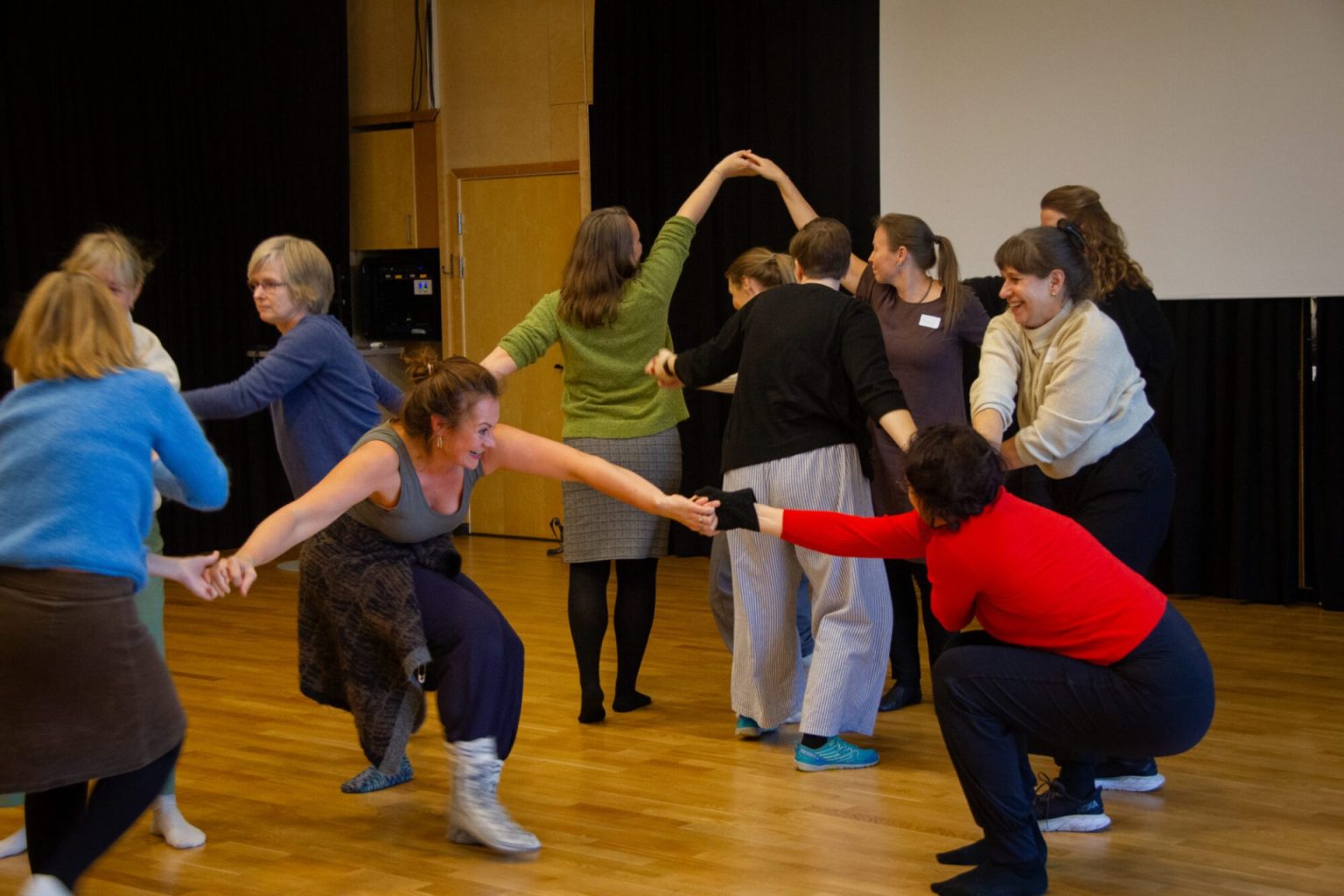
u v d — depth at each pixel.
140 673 2.21
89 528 2.13
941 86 6.24
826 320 3.56
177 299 7.50
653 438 3.99
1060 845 2.99
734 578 3.76
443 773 3.60
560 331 3.95
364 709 2.96
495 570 6.86
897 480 4.18
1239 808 3.24
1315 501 5.75
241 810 3.31
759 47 6.86
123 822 2.22
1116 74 5.85
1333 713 4.10
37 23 6.79
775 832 3.10
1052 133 6.01
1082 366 3.05
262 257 3.43
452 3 7.91
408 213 8.16
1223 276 5.74
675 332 7.27
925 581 4.26
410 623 2.87
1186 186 5.77
